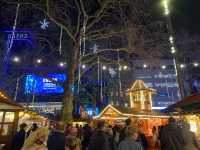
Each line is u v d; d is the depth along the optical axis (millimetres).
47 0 15266
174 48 14945
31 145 3623
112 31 17000
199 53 27031
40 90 36938
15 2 15328
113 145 5750
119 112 14461
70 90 15477
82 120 17078
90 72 29500
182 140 5551
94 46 20844
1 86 24922
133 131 4582
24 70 17812
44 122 16422
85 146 8156
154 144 11398
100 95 30547
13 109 12102
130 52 16672
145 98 18828
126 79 31375
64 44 18156
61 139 5312
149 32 16797
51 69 21984
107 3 16219
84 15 16000
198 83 31000
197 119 12016
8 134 11805
